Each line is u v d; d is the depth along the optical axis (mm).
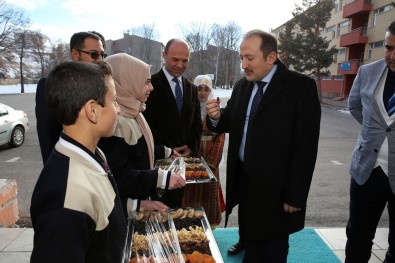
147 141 1834
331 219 3750
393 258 2318
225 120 2232
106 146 1547
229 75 49000
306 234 3115
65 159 947
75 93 943
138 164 1768
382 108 2064
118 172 1553
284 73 1890
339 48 30641
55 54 41594
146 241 1359
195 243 1380
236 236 3121
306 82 1871
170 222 1533
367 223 2225
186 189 2783
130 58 1735
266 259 2018
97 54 2340
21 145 7625
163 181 1629
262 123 1878
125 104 1687
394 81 2039
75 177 915
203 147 3051
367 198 2176
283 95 1854
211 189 2863
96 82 976
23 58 36531
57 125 1845
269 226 1933
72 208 861
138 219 1557
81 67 973
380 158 2086
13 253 2637
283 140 1862
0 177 5176
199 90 3426
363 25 27203
